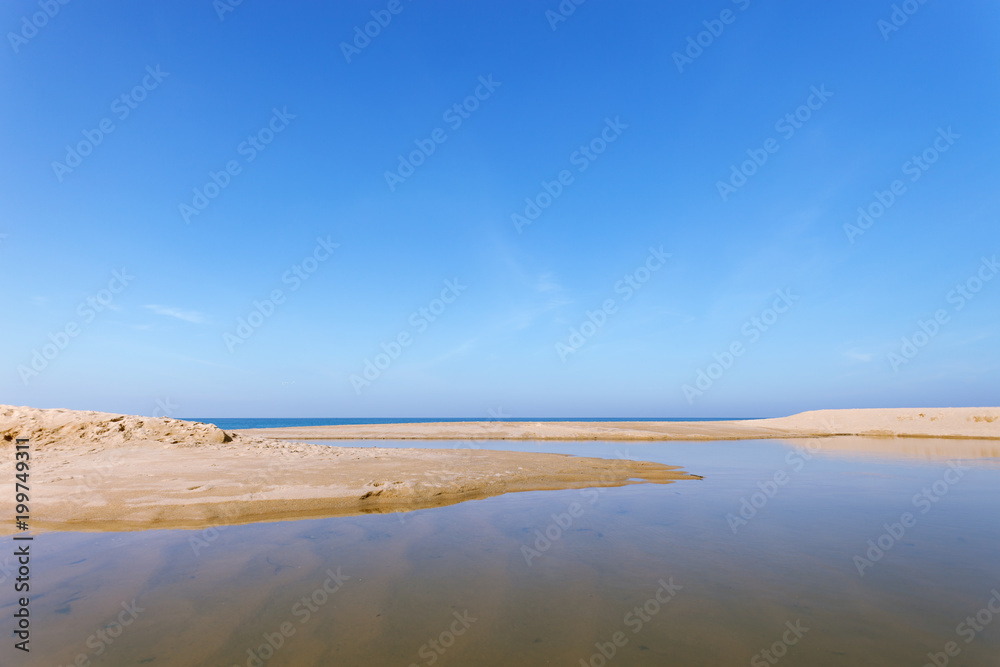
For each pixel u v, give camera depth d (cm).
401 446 2708
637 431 3944
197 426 1734
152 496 1014
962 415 4656
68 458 1352
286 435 3472
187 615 521
